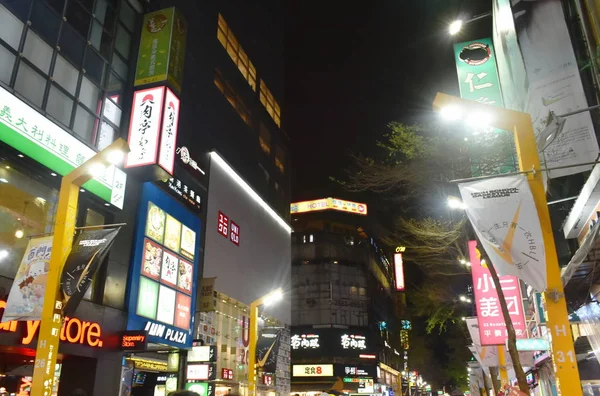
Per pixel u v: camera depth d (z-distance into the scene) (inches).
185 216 1023.6
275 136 1801.2
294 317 2765.7
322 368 2635.3
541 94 585.0
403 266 3607.3
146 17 913.5
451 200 530.0
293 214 3120.1
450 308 1088.8
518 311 653.9
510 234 306.8
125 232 818.8
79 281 398.6
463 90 885.2
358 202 3203.7
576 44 587.8
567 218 621.3
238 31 1612.9
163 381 1119.6
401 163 637.3
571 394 277.7
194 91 1187.9
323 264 2839.6
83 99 753.0
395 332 3730.3
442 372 3740.2
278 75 1971.0
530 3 629.0
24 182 628.1
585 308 445.1
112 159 429.4
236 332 1245.7
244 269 1348.4
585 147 539.2
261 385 1380.4
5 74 607.8
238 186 1391.5
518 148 333.7
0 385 719.7
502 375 807.1
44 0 690.8
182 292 966.4
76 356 677.9
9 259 589.9
